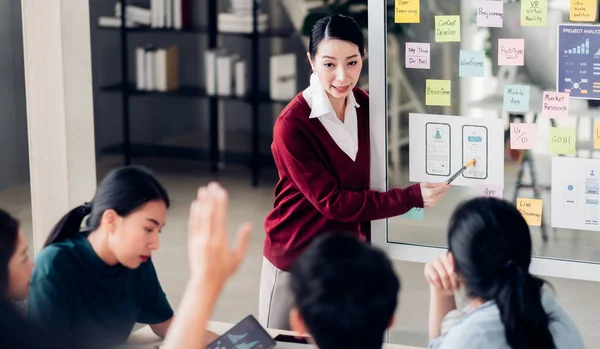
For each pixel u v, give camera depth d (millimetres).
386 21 3145
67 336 1778
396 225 3281
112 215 2438
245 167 7387
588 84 2939
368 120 3217
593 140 2973
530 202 3098
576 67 2941
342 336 1576
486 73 3064
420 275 5062
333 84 3000
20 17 4488
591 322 4453
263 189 6797
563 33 2934
